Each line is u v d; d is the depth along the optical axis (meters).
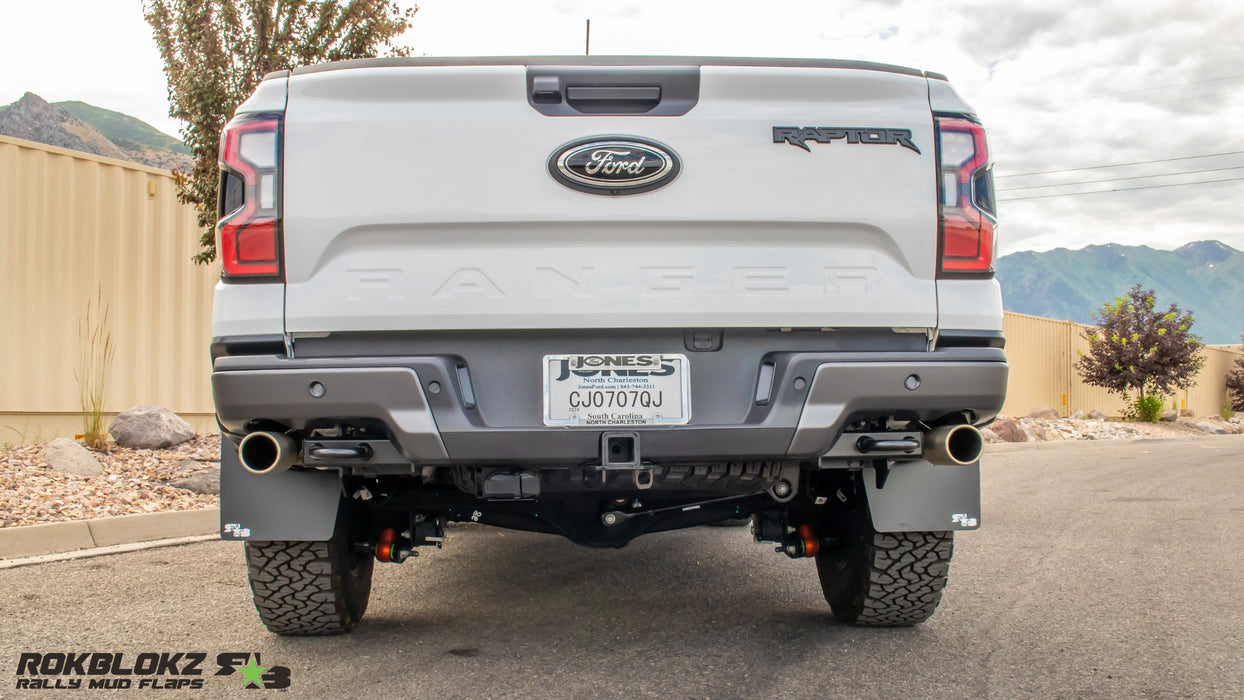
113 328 9.66
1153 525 7.14
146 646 3.56
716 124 3.05
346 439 3.00
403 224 2.98
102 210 9.57
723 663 3.38
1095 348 28.81
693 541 6.13
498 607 4.30
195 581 4.78
